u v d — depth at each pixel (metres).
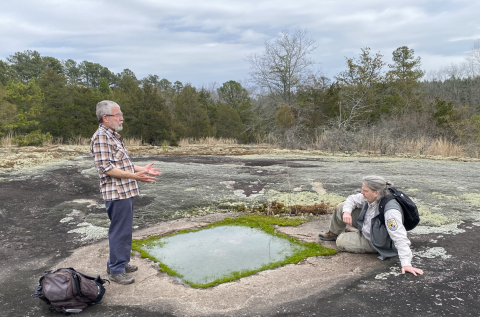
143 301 2.90
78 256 3.87
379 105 22.89
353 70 25.16
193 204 5.90
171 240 4.30
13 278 3.38
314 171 8.86
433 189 6.77
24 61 52.22
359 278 3.22
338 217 3.99
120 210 3.14
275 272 3.39
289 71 26.09
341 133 15.31
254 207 5.71
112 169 3.04
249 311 2.72
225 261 3.67
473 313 2.63
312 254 3.79
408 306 2.74
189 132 23.06
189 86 25.12
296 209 5.44
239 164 10.26
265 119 25.19
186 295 2.98
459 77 44.19
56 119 17.91
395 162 10.79
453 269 3.36
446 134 17.14
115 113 3.14
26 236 4.55
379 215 3.44
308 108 20.77
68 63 60.69
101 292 2.88
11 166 9.36
